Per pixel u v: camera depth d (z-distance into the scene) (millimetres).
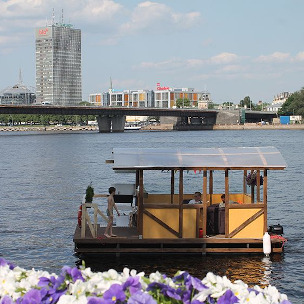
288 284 18672
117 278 7355
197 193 22578
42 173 65375
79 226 23484
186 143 137250
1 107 170750
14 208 37500
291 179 56250
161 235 21516
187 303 6883
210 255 21547
